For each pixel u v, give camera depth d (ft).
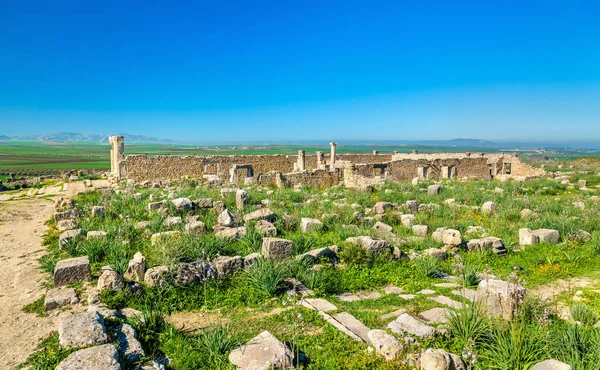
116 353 16.93
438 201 66.39
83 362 16.10
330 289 27.89
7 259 36.42
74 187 97.96
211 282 27.94
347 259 33.19
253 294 26.48
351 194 72.74
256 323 22.57
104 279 25.76
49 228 48.75
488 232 44.86
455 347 19.15
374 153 161.89
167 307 24.66
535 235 41.22
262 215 45.42
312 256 32.19
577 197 75.87
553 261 35.19
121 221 46.42
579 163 181.78
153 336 20.48
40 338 20.97
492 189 84.89
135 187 87.86
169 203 51.06
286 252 32.42
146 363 17.80
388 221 50.44
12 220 56.90
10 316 23.97
